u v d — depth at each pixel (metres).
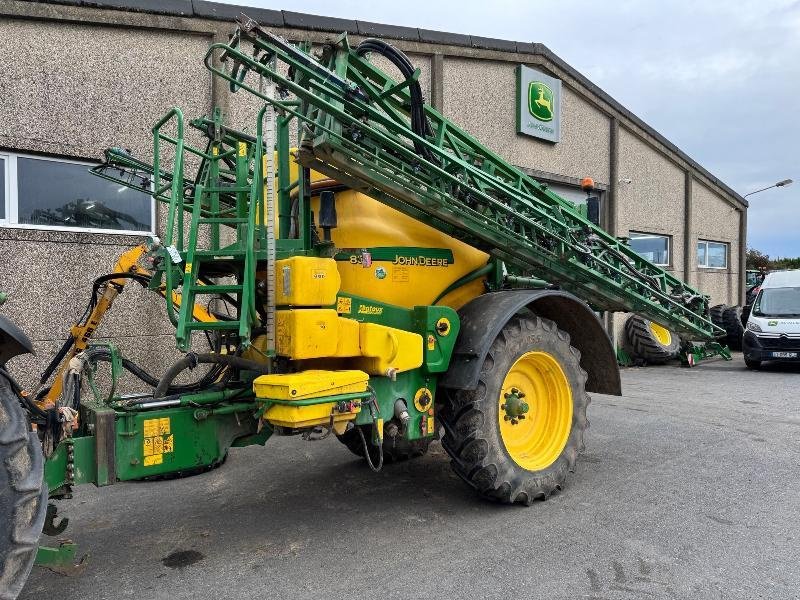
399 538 3.57
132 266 4.73
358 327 3.47
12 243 5.93
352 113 3.52
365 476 4.82
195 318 3.87
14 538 2.23
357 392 3.33
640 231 13.75
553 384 4.39
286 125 3.80
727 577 3.02
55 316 6.18
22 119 6.04
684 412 7.03
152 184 5.60
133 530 3.76
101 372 6.32
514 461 3.98
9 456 2.29
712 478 4.58
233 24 7.20
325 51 3.68
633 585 2.95
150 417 3.06
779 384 9.27
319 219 3.96
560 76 11.44
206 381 3.78
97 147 6.47
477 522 3.80
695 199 15.56
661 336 11.89
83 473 2.88
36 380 6.04
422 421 3.84
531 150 11.16
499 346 3.96
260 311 3.60
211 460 3.32
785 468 4.83
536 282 5.34
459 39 9.75
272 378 3.11
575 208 5.59
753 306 11.52
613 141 12.74
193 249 3.21
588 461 5.05
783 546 3.38
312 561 3.28
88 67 6.40
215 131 4.32
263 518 3.93
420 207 3.93
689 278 15.26
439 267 4.32
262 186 3.59
